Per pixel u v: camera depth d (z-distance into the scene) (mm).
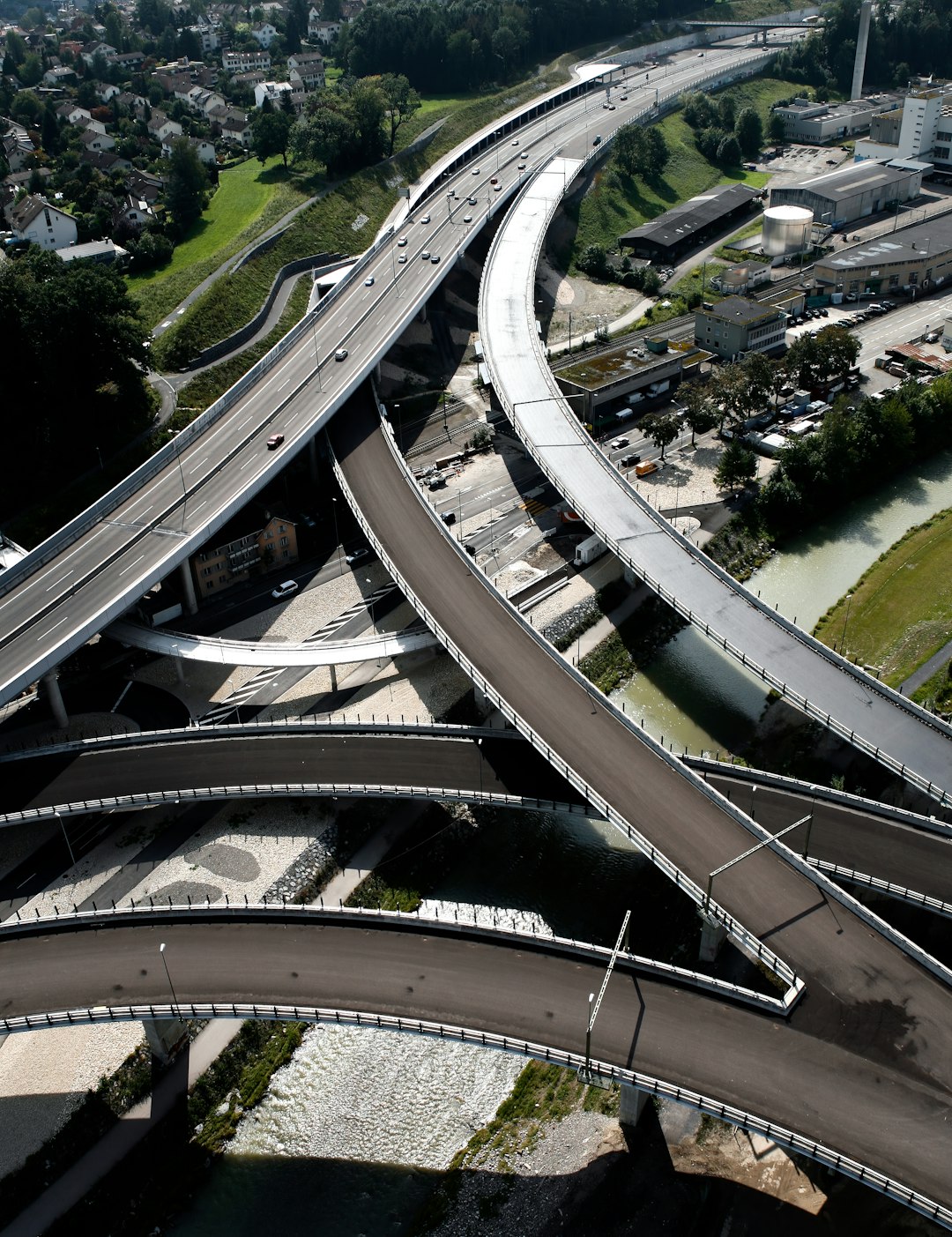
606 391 195125
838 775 121562
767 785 111875
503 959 91625
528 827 120312
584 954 91562
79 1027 98500
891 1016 84250
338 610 150750
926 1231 81688
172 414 186750
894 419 179875
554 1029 84375
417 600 133250
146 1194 87312
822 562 160500
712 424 183625
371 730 122562
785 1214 83500
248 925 96688
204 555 149875
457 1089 95938
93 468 174000
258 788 112812
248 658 130750
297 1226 85688
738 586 137000
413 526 148875
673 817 102500
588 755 109812
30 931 97125
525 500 174875
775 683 122625
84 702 136250
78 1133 90375
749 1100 78125
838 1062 80938
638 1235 82000
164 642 134125
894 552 160875
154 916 98125
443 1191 87062
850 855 103188
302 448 163875
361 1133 92562
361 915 96125
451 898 111875
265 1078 96438
